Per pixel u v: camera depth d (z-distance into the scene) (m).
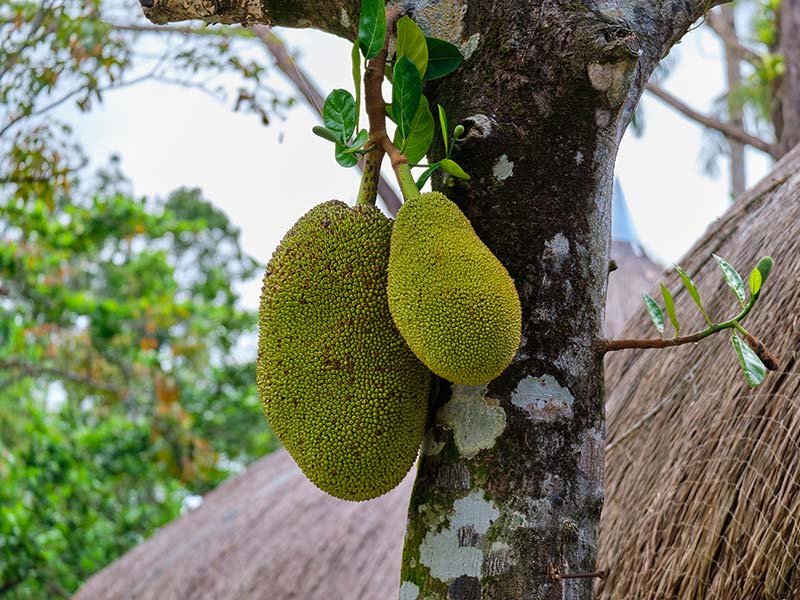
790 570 1.79
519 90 1.45
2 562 6.39
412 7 1.58
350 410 1.42
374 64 1.49
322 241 1.47
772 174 2.87
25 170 3.59
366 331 1.44
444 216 1.37
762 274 1.40
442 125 1.43
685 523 2.06
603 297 1.45
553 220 1.42
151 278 9.25
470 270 1.31
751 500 1.92
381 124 1.50
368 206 1.50
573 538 1.35
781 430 1.93
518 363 1.39
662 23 1.57
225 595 4.04
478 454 1.38
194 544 4.61
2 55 3.26
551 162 1.43
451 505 1.38
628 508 2.30
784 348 2.04
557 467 1.37
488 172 1.44
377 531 3.92
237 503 4.87
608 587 2.20
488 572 1.34
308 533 4.14
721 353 2.32
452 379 1.32
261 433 9.95
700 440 2.17
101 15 3.42
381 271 1.45
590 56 1.42
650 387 2.54
